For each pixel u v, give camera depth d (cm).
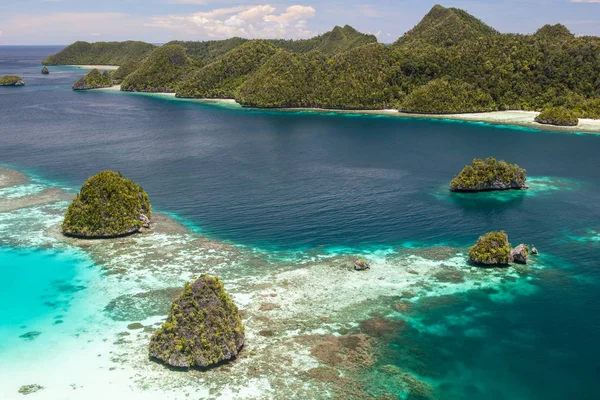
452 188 9156
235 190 9269
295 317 4859
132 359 4188
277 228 7338
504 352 4397
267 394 3762
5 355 4241
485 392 3891
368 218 7750
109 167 10950
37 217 7631
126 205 7062
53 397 3716
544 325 4812
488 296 5344
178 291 5369
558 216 7769
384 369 4112
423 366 4175
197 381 3909
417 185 9575
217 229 7294
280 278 5700
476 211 8031
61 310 4991
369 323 4778
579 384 4012
